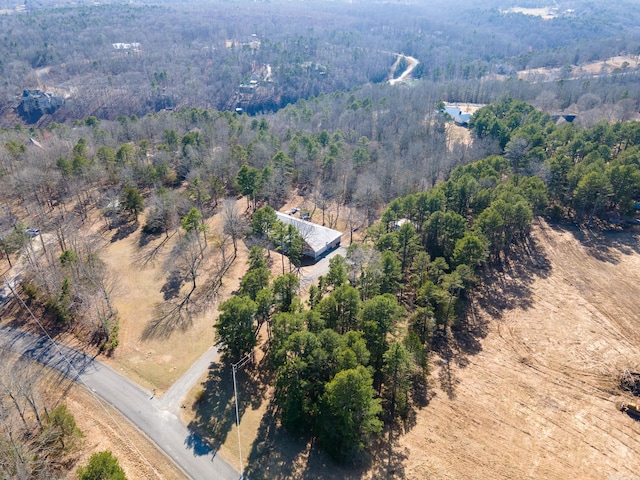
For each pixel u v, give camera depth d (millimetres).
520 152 116438
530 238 97188
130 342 65688
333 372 52500
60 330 67875
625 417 56188
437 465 49375
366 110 164375
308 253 91312
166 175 115750
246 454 49469
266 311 62219
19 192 102562
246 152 123688
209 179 113062
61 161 102188
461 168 106500
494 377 62156
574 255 91125
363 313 58344
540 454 51031
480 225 83188
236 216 94312
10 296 74812
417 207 92125
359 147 131000
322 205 109562
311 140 131250
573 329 71312
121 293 76438
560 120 162000
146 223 100938
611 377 62188
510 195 88438
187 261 80625
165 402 55656
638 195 109000
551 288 81375
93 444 49844
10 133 133000
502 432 53750
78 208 105000
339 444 49750
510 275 85312
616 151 124438
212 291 78188
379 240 77250
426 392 59469
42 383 57875
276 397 56125
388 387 58750
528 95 191125
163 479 46594
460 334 70562
